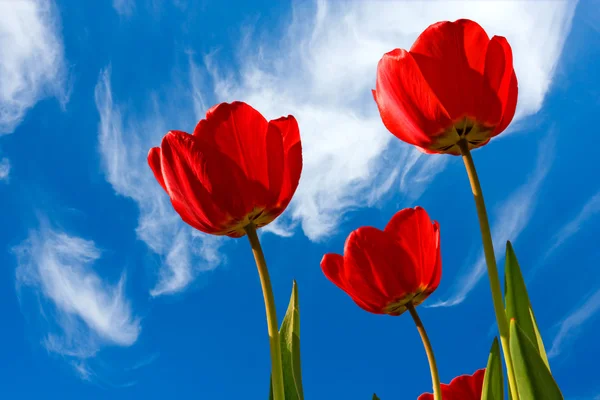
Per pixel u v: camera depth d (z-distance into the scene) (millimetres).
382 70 669
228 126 641
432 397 812
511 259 700
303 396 714
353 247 731
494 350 728
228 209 641
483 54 656
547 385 610
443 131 659
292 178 654
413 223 731
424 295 736
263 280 639
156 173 677
